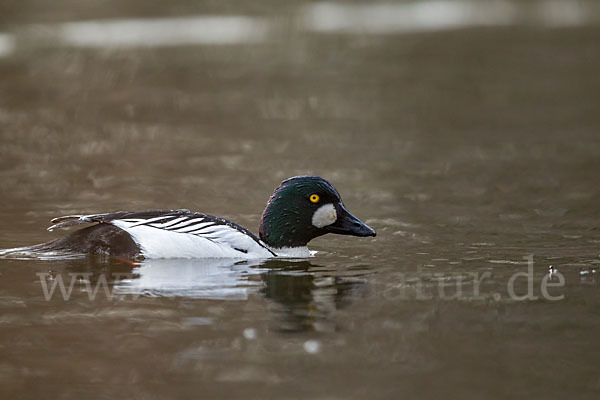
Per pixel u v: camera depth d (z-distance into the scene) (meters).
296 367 7.50
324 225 11.73
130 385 7.15
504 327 8.51
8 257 10.89
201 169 18.66
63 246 11.13
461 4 51.19
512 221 14.02
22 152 20.50
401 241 12.64
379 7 49.84
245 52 35.91
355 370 7.45
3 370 7.43
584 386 7.14
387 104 26.77
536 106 26.06
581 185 16.91
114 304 9.19
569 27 41.59
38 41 37.25
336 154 20.33
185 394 6.98
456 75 31.20
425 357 7.73
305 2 50.34
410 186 17.08
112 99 27.61
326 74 31.73
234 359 7.68
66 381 7.24
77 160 19.58
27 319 8.68
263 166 19.02
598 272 10.62
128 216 11.21
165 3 46.84
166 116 25.22
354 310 9.06
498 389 7.08
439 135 22.48
